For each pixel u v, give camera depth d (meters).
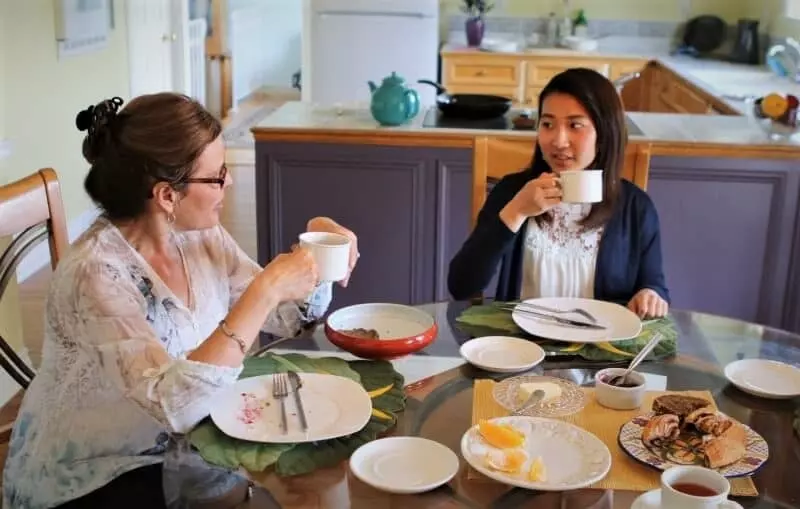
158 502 1.43
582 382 1.53
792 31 5.29
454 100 3.50
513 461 1.20
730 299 3.18
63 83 4.81
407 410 1.41
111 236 1.47
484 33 6.12
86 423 1.48
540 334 1.69
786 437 1.35
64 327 1.43
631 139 3.02
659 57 5.84
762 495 1.18
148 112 1.41
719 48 6.03
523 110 3.58
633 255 2.04
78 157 5.09
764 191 3.05
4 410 2.88
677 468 1.10
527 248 2.05
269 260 3.31
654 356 1.64
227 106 8.68
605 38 6.23
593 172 1.80
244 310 1.34
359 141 3.16
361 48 5.67
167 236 1.56
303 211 3.26
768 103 3.26
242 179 6.15
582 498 1.17
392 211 3.24
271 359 1.57
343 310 1.73
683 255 3.14
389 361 1.58
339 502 1.16
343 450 1.28
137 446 1.51
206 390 1.30
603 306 1.83
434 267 3.29
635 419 1.34
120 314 1.37
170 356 1.44
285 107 3.59
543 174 1.87
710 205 3.08
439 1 6.23
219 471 1.23
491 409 1.41
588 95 1.91
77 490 1.47
